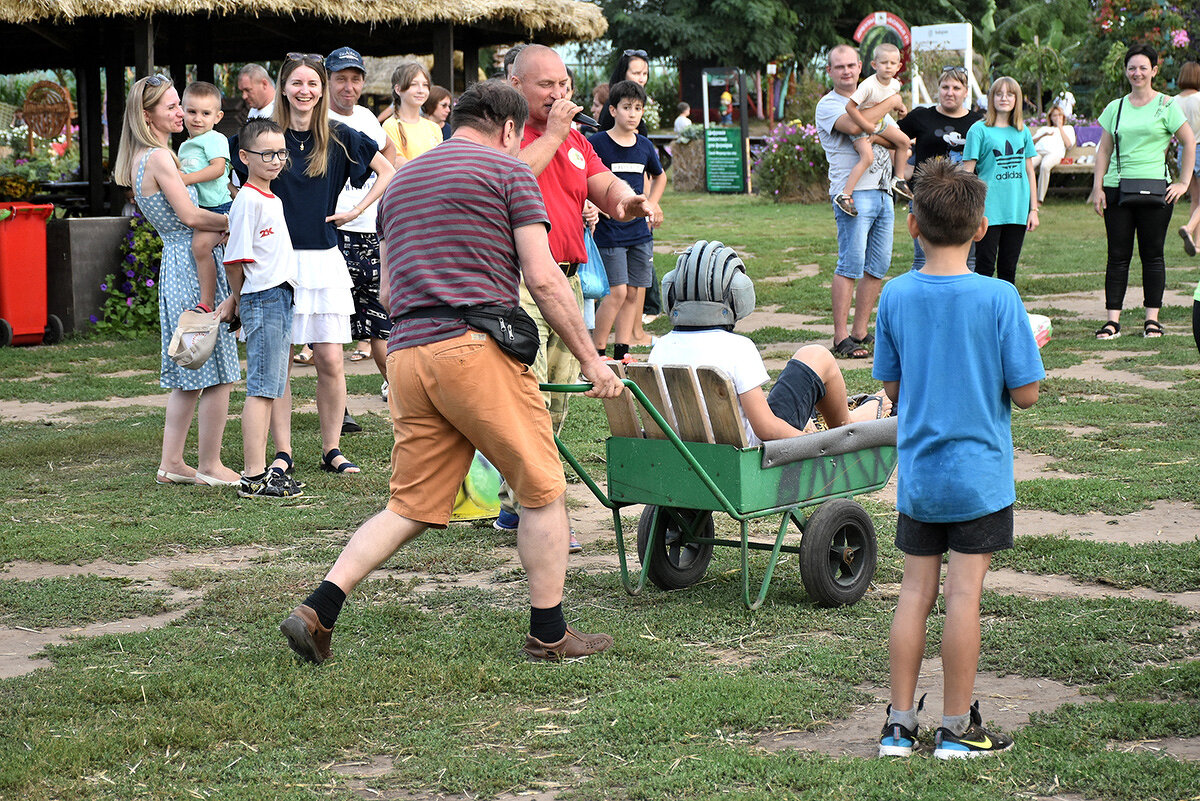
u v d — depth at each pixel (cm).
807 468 480
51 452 772
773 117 4253
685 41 4641
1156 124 1067
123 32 1811
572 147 531
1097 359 1005
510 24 1692
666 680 411
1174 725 357
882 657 423
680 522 500
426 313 411
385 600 500
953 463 339
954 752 339
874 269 1090
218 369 693
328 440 730
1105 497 609
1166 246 1753
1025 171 1073
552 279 413
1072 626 441
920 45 2564
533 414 422
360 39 1906
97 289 1308
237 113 1684
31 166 1816
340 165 722
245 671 417
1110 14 2742
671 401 473
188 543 586
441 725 376
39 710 385
